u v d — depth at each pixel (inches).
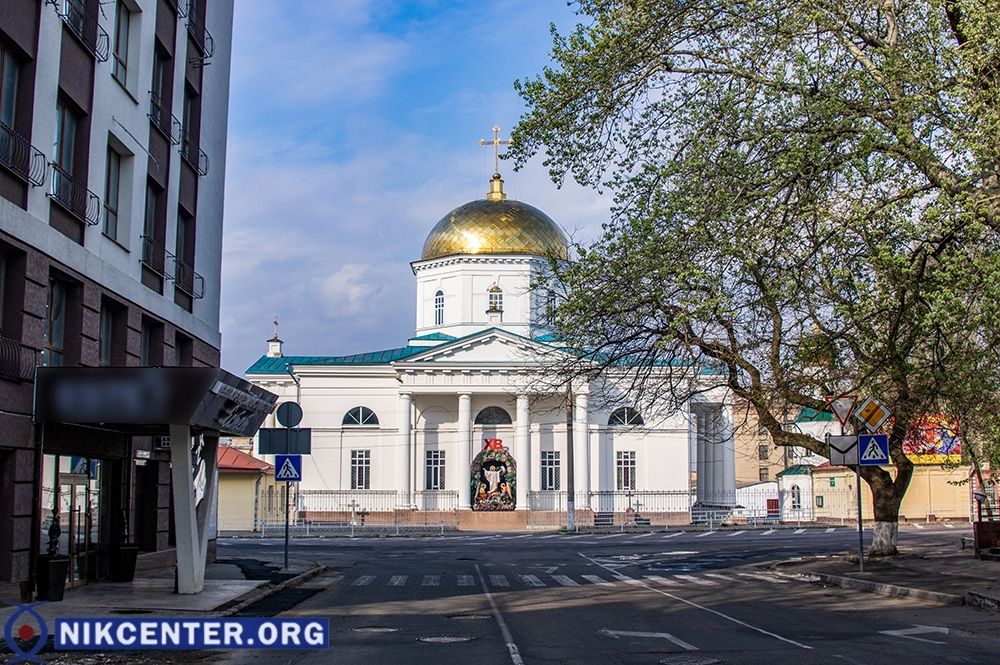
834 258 690.2
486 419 2623.0
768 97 685.9
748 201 679.1
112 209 893.8
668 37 722.2
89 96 815.1
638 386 1153.4
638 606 735.1
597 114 740.0
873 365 799.1
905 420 991.0
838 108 644.7
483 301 2721.5
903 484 1066.1
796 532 2079.2
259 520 2330.2
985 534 1018.1
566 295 944.3
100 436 852.0
